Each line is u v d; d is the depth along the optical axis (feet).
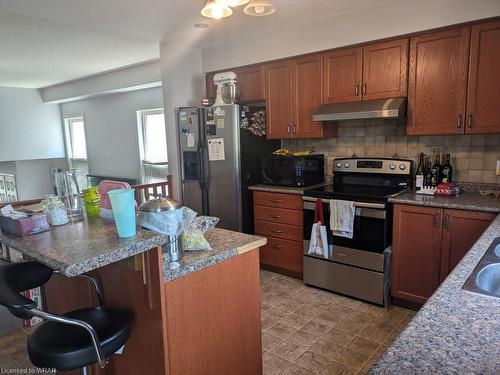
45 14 9.62
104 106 21.91
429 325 3.12
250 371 5.84
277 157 11.73
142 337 4.84
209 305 5.07
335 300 9.96
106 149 22.44
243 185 12.12
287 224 11.30
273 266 11.92
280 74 11.78
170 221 4.53
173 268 4.58
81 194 5.39
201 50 13.66
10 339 8.54
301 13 10.07
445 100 8.91
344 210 9.54
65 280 6.19
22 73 18.48
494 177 9.32
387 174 10.52
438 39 8.86
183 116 12.82
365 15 9.75
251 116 12.20
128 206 4.16
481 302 3.53
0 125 22.71
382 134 11.01
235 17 10.14
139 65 17.38
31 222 4.36
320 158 12.00
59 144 25.70
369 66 9.96
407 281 9.10
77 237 4.24
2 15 10.18
